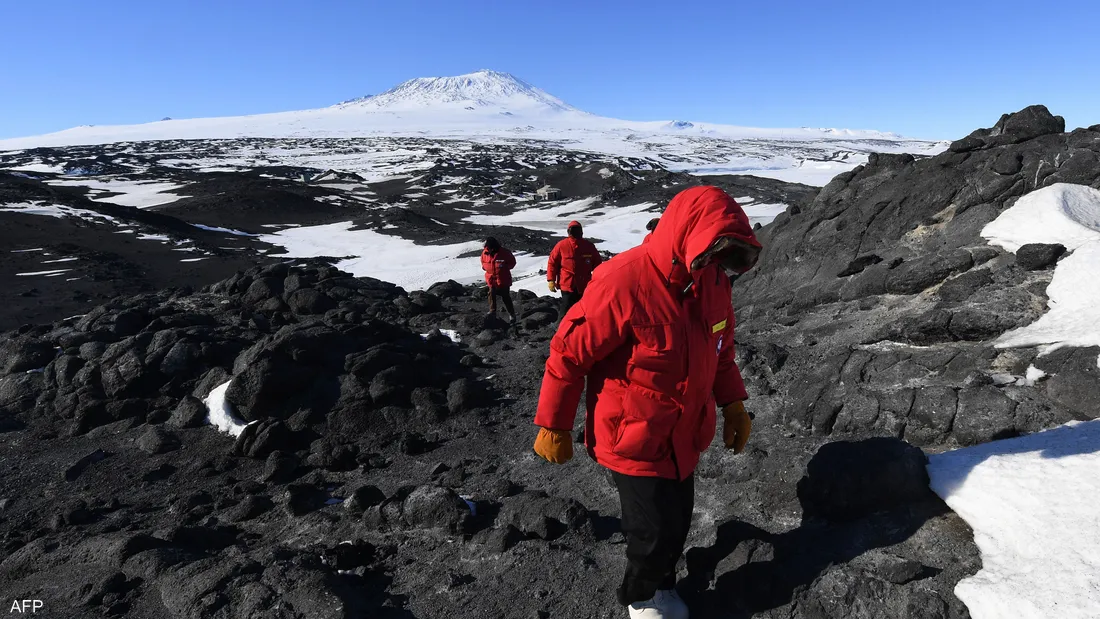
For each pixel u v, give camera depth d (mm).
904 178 7062
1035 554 2191
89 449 5453
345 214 58188
